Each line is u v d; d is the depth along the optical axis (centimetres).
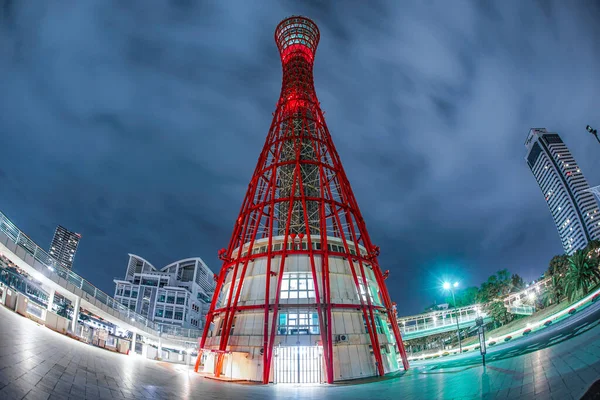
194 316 14338
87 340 3759
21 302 2900
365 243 5300
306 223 4712
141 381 2153
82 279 4272
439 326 7900
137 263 15100
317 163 5525
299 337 4019
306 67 7294
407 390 2383
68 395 1292
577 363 1797
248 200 5709
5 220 3134
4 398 1025
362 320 4347
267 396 2461
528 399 1478
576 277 5816
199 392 2228
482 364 2923
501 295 8612
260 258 4778
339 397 2347
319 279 4459
